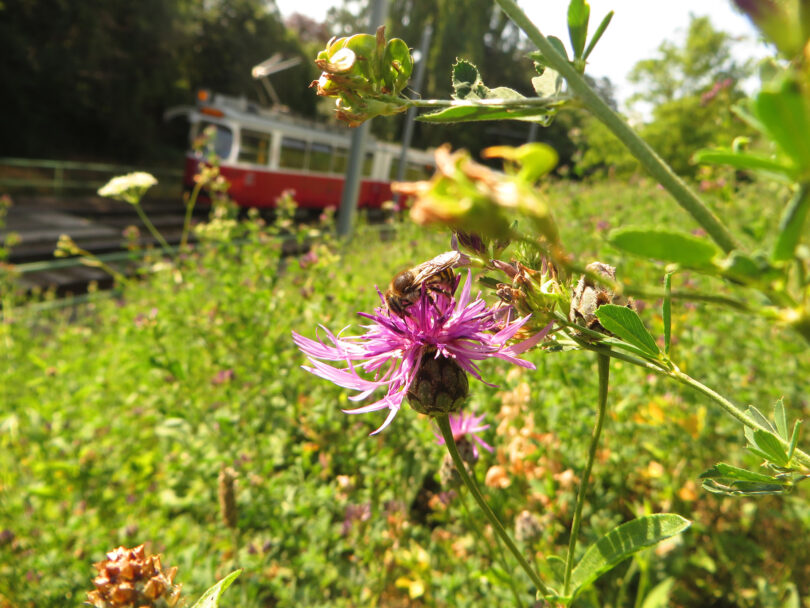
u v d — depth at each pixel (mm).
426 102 95
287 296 647
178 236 2062
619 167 2271
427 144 4797
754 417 93
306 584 360
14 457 503
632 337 92
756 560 360
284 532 381
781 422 94
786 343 432
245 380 531
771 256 45
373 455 438
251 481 398
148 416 525
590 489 363
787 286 49
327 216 952
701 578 360
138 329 608
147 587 157
